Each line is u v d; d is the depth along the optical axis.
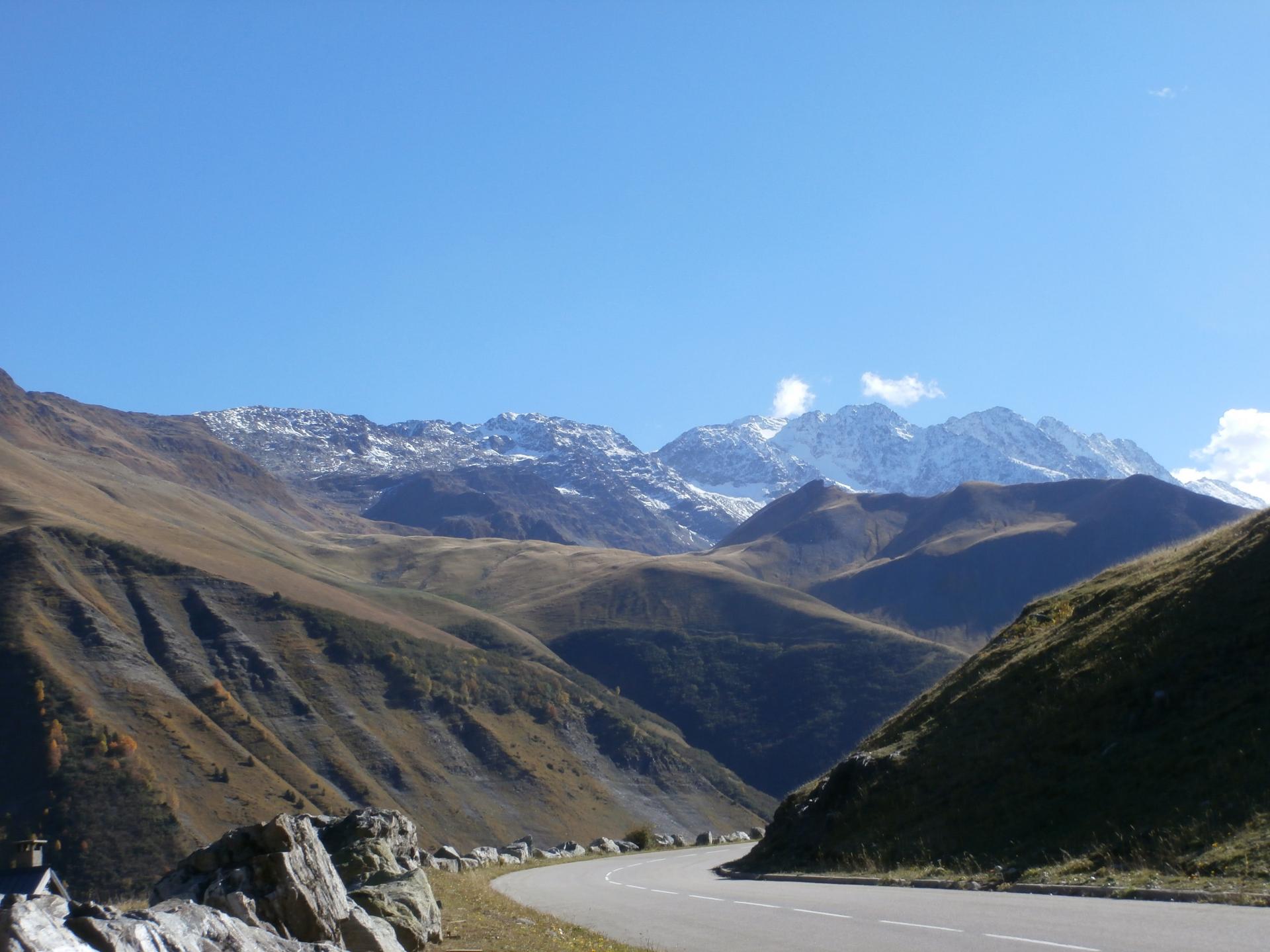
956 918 15.26
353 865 16.78
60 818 89.00
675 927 17.23
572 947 14.81
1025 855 20.06
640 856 44.38
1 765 95.31
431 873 28.41
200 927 7.66
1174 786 19.14
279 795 109.75
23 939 6.13
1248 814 16.70
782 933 15.31
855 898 19.72
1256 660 21.22
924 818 24.53
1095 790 20.86
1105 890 16.25
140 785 95.25
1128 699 22.94
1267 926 12.03
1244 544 25.38
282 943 8.27
